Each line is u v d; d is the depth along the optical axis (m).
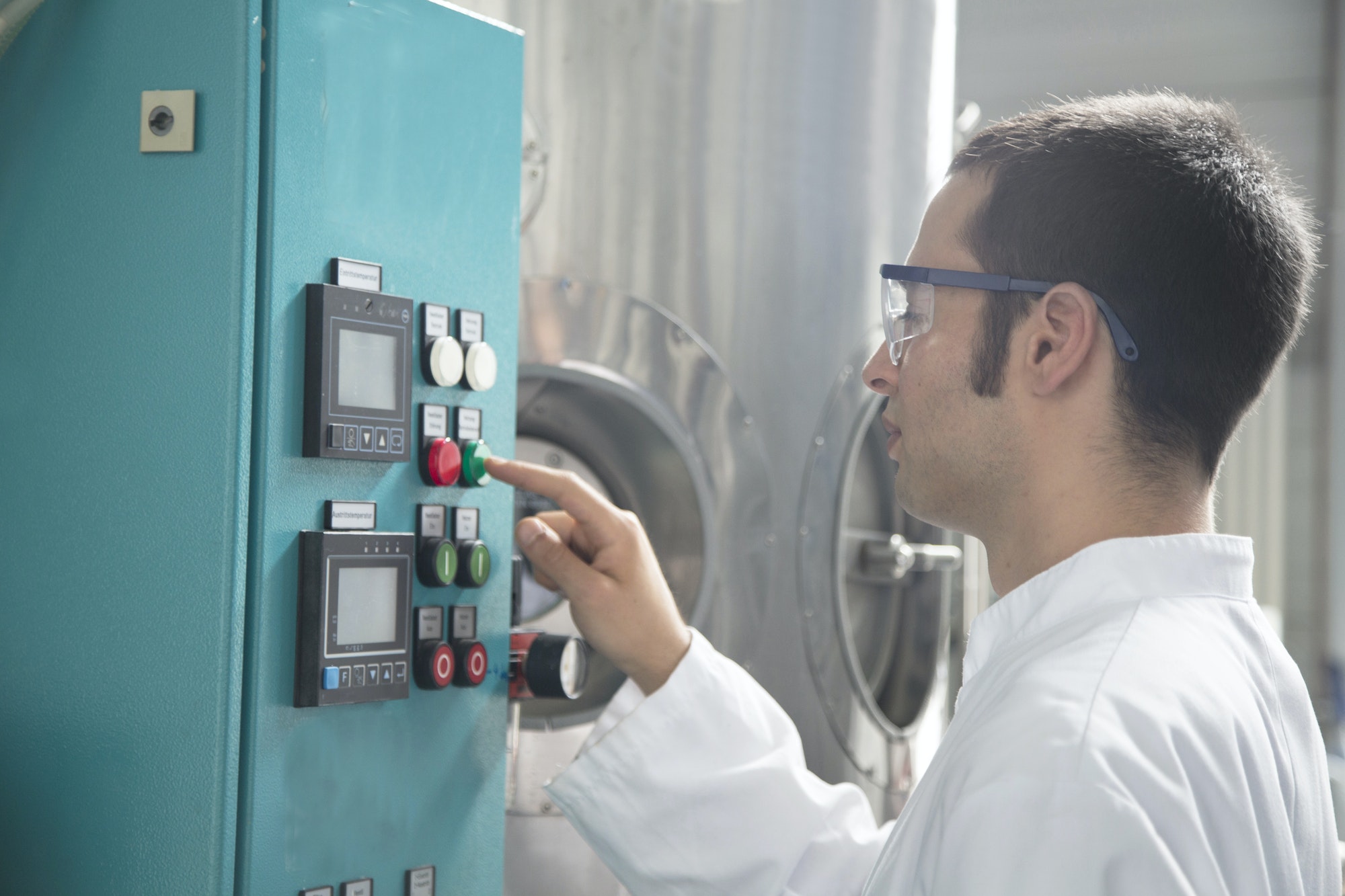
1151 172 0.68
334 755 0.81
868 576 1.70
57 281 0.81
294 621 0.78
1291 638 3.80
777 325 1.50
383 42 0.85
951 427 0.73
